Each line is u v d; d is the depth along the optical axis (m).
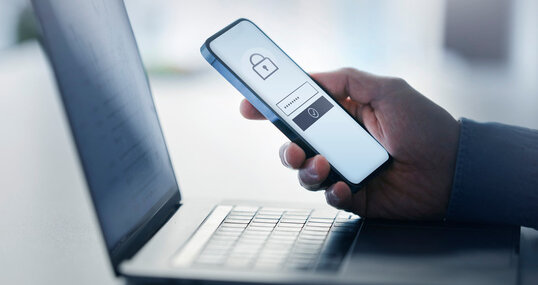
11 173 0.87
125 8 0.69
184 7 2.50
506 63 2.33
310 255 0.52
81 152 0.48
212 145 1.13
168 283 0.48
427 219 0.68
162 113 1.40
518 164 0.64
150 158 0.64
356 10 2.64
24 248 0.59
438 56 2.44
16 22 1.75
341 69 0.75
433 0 2.52
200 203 0.68
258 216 0.63
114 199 0.52
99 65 0.56
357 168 0.67
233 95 1.63
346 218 0.63
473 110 1.36
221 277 0.47
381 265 0.50
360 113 0.77
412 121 0.69
